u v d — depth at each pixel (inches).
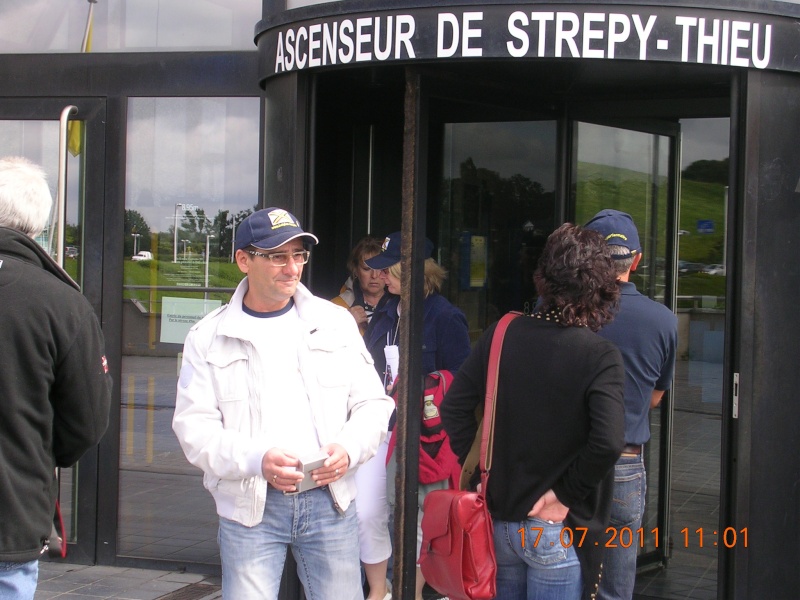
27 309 88.6
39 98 176.9
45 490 91.9
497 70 140.9
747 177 127.3
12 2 178.5
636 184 167.0
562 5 121.8
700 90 157.2
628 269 118.9
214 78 172.4
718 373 170.2
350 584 105.8
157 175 175.5
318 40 132.1
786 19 126.1
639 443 117.8
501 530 100.3
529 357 98.4
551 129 165.3
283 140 139.6
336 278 178.2
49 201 98.7
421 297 133.8
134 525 177.6
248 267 103.2
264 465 95.7
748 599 128.9
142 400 177.0
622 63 125.7
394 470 147.3
